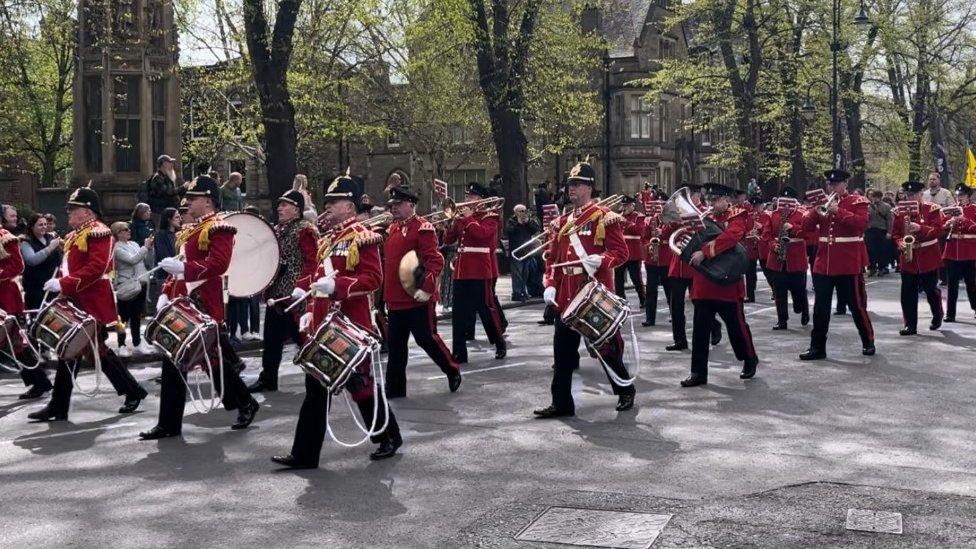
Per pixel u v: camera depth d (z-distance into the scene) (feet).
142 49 73.05
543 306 71.10
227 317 49.47
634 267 64.75
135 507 22.88
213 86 105.29
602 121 170.40
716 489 23.65
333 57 106.32
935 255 51.11
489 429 30.14
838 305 61.00
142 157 73.41
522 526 21.16
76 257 32.04
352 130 110.83
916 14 147.23
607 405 33.50
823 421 30.91
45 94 128.26
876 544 19.83
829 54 133.08
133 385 33.71
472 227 43.29
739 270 36.73
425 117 122.83
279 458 26.35
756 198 68.64
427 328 35.53
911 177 159.43
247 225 35.22
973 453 26.89
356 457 27.09
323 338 24.86
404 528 21.20
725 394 35.32
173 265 28.73
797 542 19.98
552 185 170.60
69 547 20.27
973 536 20.24
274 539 20.62
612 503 22.62
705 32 131.34
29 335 32.60
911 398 34.45
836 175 42.55
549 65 105.29
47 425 31.78
